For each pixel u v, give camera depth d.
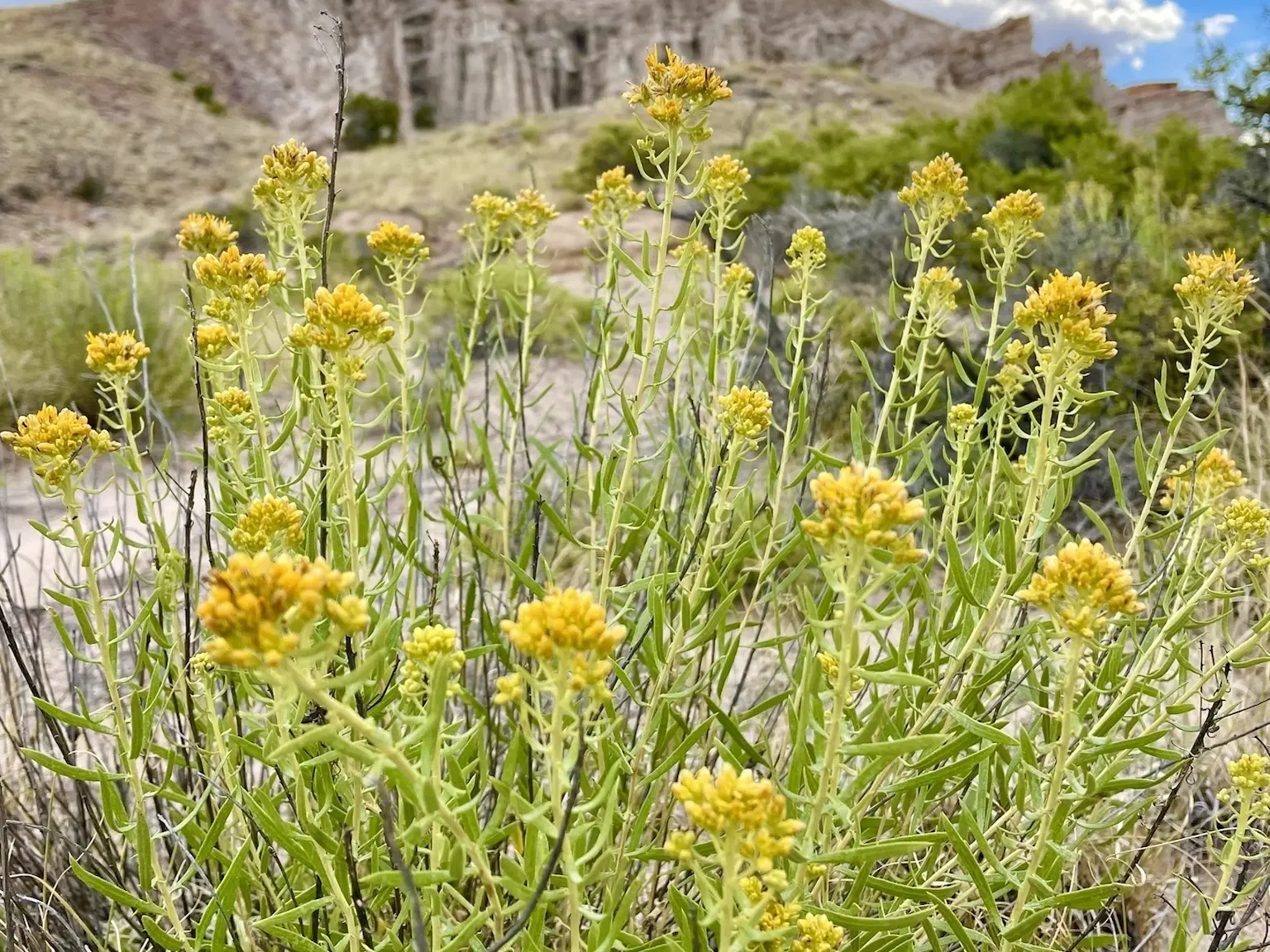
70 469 1.33
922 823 1.87
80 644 2.79
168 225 19.20
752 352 3.77
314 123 36.66
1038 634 1.57
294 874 1.54
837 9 56.41
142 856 1.31
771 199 9.60
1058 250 5.70
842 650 1.05
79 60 32.84
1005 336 1.77
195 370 1.67
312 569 0.82
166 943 1.28
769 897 0.92
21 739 1.92
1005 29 56.28
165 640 1.51
